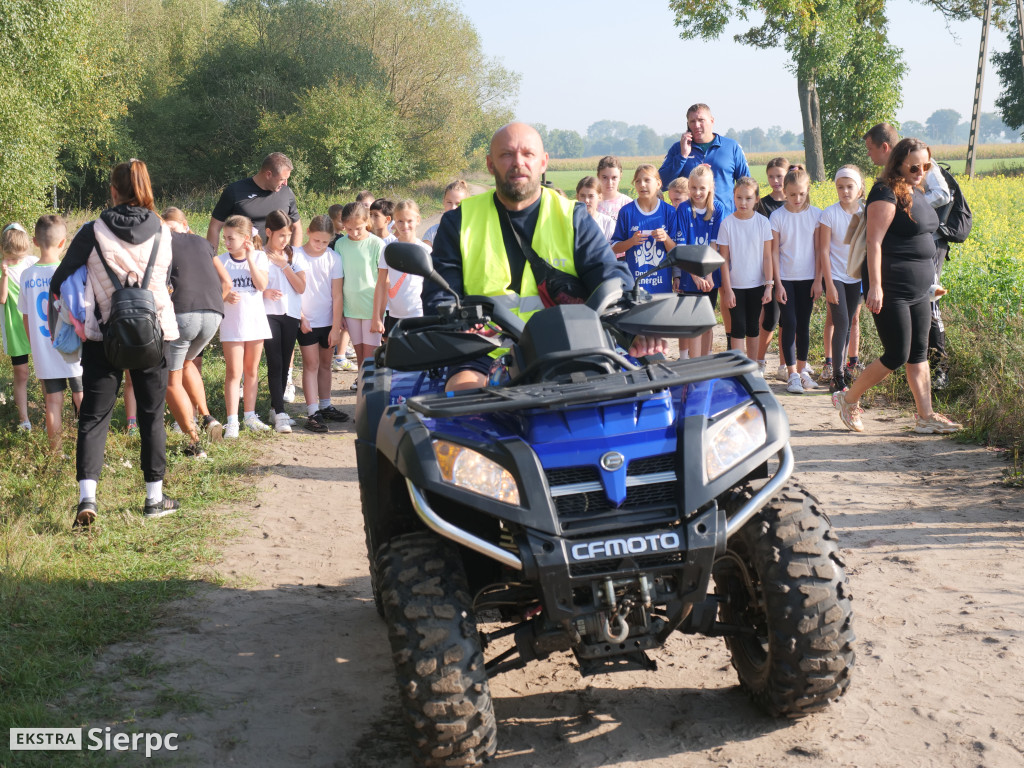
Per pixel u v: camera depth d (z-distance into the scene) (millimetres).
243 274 8344
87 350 5973
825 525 3463
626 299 3869
